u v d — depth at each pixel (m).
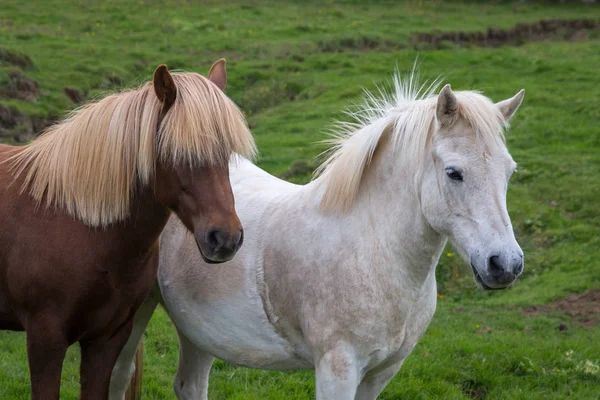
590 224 10.73
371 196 4.04
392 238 3.94
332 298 3.93
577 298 8.89
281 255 4.13
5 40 18.17
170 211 3.82
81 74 16.14
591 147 13.42
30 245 3.73
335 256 3.97
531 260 9.95
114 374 4.88
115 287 3.81
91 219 3.70
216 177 3.49
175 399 5.80
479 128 3.58
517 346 7.07
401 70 18.52
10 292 3.83
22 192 3.85
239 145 3.53
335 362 3.93
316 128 14.52
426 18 25.50
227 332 4.34
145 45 20.05
